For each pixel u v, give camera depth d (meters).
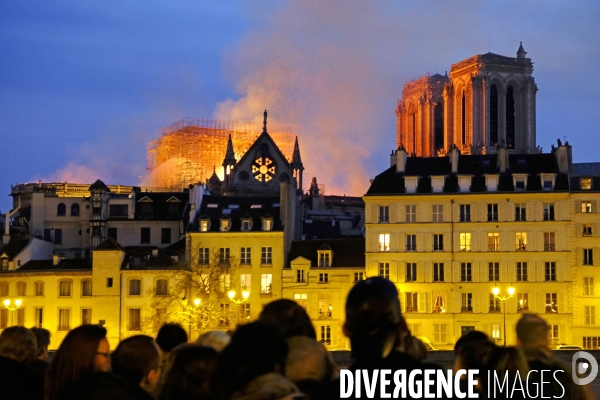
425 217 139.62
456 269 137.88
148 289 141.88
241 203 152.38
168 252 150.38
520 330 23.28
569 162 143.75
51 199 167.12
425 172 143.62
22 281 145.75
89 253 163.62
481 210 138.75
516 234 137.62
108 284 142.25
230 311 135.75
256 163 197.38
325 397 17.14
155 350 21.19
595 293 136.50
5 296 146.38
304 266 143.75
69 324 143.38
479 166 143.25
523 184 139.25
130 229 165.25
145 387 21.16
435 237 139.25
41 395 23.91
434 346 136.38
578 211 137.62
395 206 140.25
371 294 16.92
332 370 19.77
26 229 168.38
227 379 16.36
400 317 17.05
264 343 16.48
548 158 142.50
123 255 144.50
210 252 146.12
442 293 137.88
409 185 141.12
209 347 20.59
